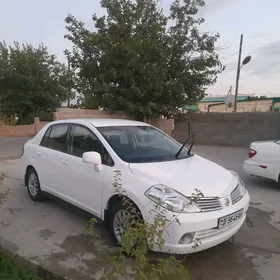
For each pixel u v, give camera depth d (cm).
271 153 677
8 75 2275
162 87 1523
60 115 1288
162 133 536
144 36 1570
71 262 358
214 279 334
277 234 454
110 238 422
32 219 491
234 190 389
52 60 2555
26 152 598
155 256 370
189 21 1648
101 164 423
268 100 3662
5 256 347
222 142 1631
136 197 357
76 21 1602
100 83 1543
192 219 331
